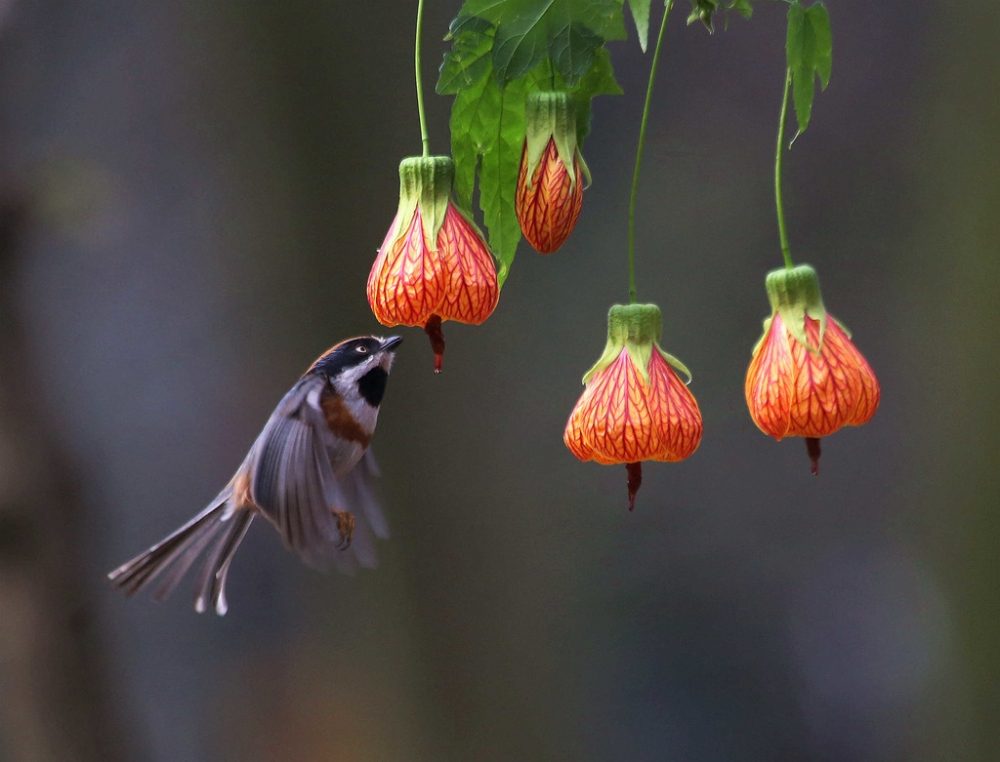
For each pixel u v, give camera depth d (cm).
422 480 1231
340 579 1160
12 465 942
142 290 1116
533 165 477
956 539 1184
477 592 1241
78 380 1088
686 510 1532
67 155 1027
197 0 1145
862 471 1530
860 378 483
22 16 1000
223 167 1148
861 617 1502
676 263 1530
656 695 1477
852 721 1486
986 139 1187
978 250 1178
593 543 1451
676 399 485
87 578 977
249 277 1151
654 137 1553
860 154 1535
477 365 1321
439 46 1227
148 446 1109
